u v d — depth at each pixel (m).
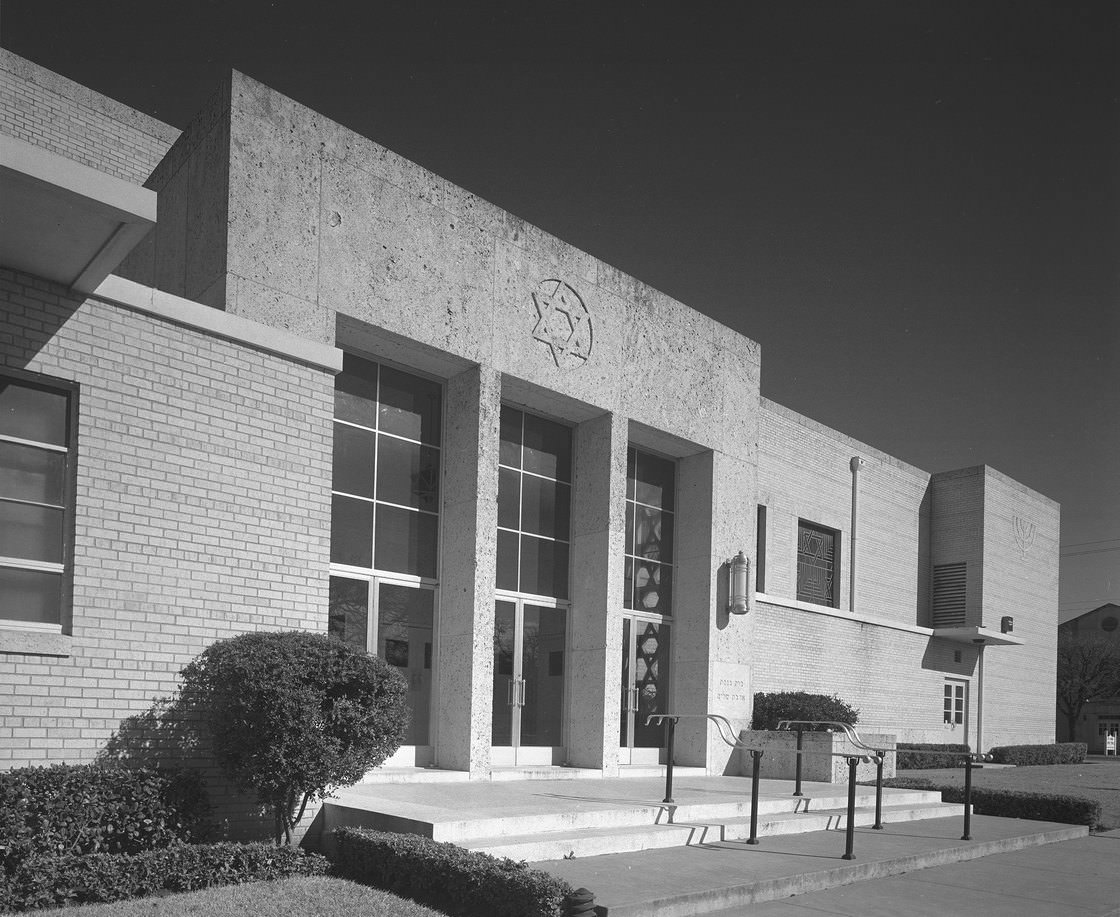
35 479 8.80
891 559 31.50
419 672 13.86
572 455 16.92
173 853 8.04
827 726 18.19
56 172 7.15
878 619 26.81
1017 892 9.84
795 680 23.34
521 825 9.75
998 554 34.25
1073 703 61.56
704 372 18.55
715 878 8.86
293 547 10.45
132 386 9.34
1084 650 61.19
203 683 9.15
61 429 8.99
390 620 13.59
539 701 15.85
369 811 9.60
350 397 13.49
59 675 8.62
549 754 15.89
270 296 11.66
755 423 19.81
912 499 33.16
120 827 8.31
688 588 18.58
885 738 18.77
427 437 14.41
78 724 8.69
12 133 14.71
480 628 13.68
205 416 9.86
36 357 8.73
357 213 12.71
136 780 8.50
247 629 9.97
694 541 18.66
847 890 9.49
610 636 15.99
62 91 15.37
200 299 11.76
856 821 13.45
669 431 17.56
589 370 15.98
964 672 31.84
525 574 15.88
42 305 8.80
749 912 8.32
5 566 8.53
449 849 8.16
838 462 28.89
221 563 9.84
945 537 34.03
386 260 12.97
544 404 15.97
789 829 12.09
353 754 8.98
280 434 10.47
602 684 15.87
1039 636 37.31
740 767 18.02
